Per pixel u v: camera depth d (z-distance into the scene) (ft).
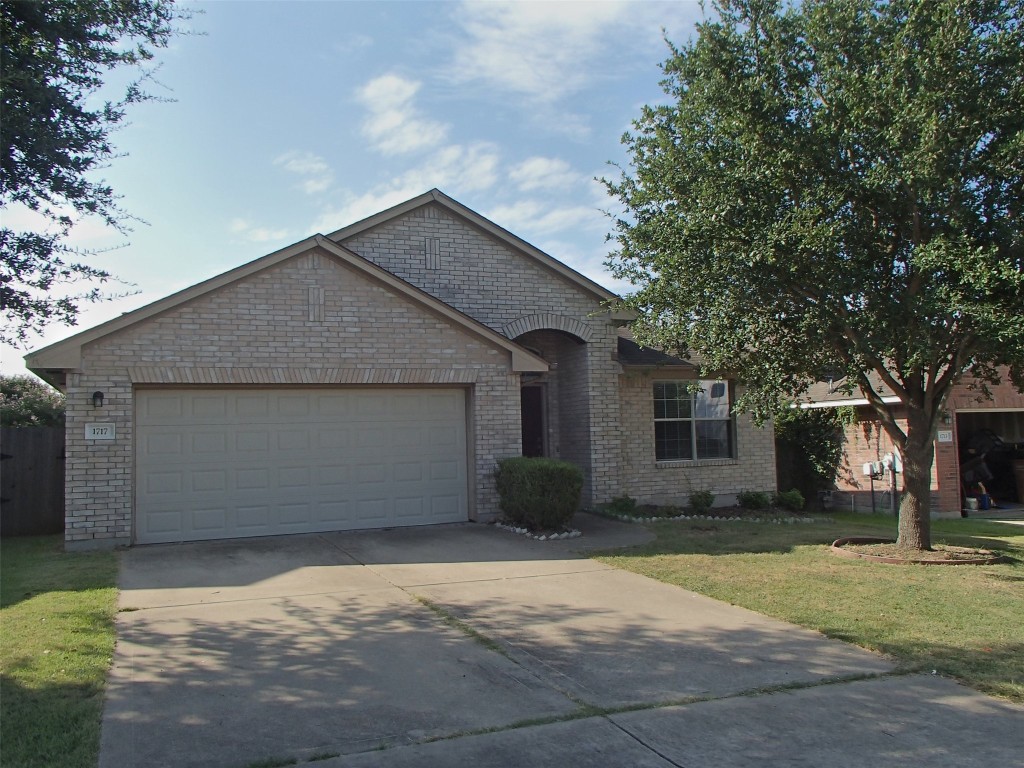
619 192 37.22
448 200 49.47
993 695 18.58
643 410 54.13
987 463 66.03
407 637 22.94
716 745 15.84
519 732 16.37
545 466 40.78
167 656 20.90
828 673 20.04
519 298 50.65
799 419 63.10
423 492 44.11
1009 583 30.42
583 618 25.14
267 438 40.83
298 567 32.81
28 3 23.71
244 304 39.78
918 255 29.84
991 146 30.91
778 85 32.89
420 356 43.32
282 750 15.34
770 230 31.19
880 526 50.85
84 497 36.68
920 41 30.63
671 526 45.62
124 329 37.55
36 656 20.42
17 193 25.12
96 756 14.85
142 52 27.20
